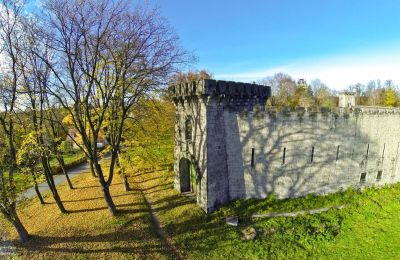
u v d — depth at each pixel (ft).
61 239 58.18
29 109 62.39
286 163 77.10
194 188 82.17
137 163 90.68
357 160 85.61
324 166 81.05
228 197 74.84
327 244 61.05
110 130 66.80
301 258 56.44
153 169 108.99
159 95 83.10
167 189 86.63
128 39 57.52
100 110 63.57
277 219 67.92
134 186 90.84
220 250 57.26
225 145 73.10
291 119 76.02
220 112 70.90
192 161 75.82
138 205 73.41
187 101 76.07
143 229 61.82
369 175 88.48
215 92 67.46
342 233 65.16
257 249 57.88
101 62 60.64
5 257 53.31
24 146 59.47
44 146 64.03
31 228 65.16
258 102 81.87
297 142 77.30
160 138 100.89
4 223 70.13
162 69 65.00
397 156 91.91
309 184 80.12
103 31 55.93
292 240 61.46
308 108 77.30
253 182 75.92
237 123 73.41
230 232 62.64
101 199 79.61
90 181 101.45
